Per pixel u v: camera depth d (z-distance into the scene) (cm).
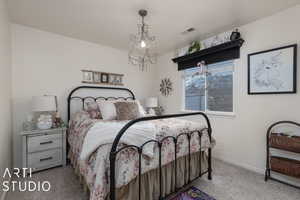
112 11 203
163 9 199
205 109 307
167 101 383
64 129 246
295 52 189
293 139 180
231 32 258
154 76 417
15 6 191
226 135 265
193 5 191
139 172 128
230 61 265
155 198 148
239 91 248
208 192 177
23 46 242
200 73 310
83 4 188
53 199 163
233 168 238
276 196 170
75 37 288
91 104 278
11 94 227
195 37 288
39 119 234
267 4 189
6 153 185
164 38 293
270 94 213
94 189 110
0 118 154
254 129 230
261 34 221
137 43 290
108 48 336
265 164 218
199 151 194
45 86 261
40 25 242
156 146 146
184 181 178
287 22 198
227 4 189
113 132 134
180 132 171
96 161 119
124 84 361
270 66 211
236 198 167
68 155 255
